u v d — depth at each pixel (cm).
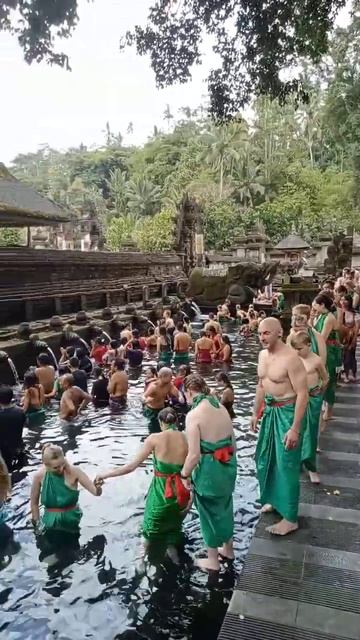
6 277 1251
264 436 382
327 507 405
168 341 1295
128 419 776
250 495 518
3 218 1480
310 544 354
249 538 435
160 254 2623
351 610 289
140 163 6812
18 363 982
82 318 1325
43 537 448
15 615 347
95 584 380
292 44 873
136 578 385
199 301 2291
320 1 812
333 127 3075
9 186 1627
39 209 1567
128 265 2136
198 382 387
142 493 532
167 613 346
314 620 282
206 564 389
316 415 447
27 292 1300
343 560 335
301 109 5566
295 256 2992
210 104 952
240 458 618
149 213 5456
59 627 335
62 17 541
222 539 381
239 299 2161
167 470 436
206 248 4069
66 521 456
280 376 369
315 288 1298
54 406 827
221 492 375
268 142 5153
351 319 823
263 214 4238
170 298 2108
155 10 835
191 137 6359
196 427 368
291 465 367
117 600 362
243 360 1263
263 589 309
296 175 4888
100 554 420
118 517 482
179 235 3019
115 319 1477
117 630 331
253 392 948
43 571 398
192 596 361
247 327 1652
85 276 1725
